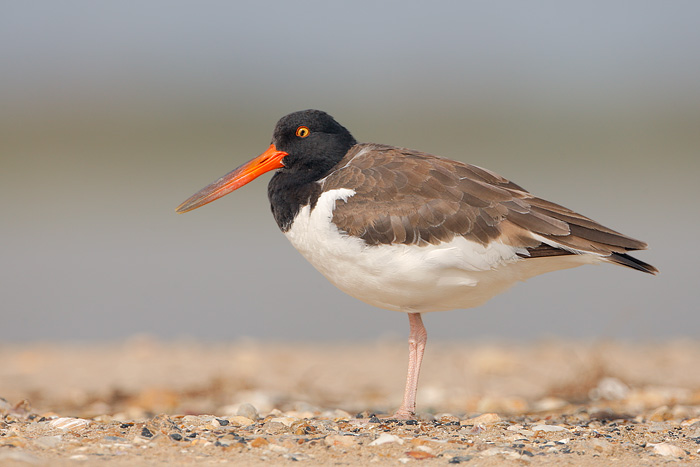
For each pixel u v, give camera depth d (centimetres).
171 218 3072
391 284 916
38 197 3503
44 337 1759
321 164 1016
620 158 4700
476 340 1766
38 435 826
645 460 775
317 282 2262
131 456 748
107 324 1862
